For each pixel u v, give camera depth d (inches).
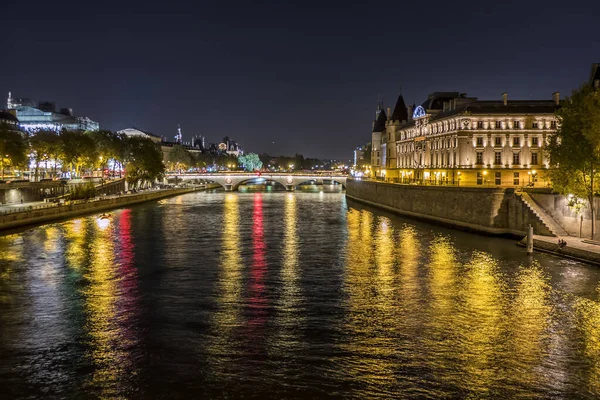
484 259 2429.9
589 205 2728.8
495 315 1638.8
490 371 1263.5
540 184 4697.3
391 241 3002.0
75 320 1593.3
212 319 1604.3
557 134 2851.9
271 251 2687.0
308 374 1243.2
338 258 2496.3
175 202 6220.5
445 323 1568.7
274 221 4072.3
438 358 1330.0
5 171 6683.1
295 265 2340.1
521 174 4729.3
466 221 3447.3
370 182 5802.2
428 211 4030.5
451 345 1408.7
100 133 6914.4
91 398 1137.4
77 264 2354.8
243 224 3863.2
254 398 1137.4
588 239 2672.2
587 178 2669.8
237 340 1437.0
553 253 2501.2
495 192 3166.8
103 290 1921.8
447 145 5132.9
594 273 2137.1
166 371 1255.5
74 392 1162.0
